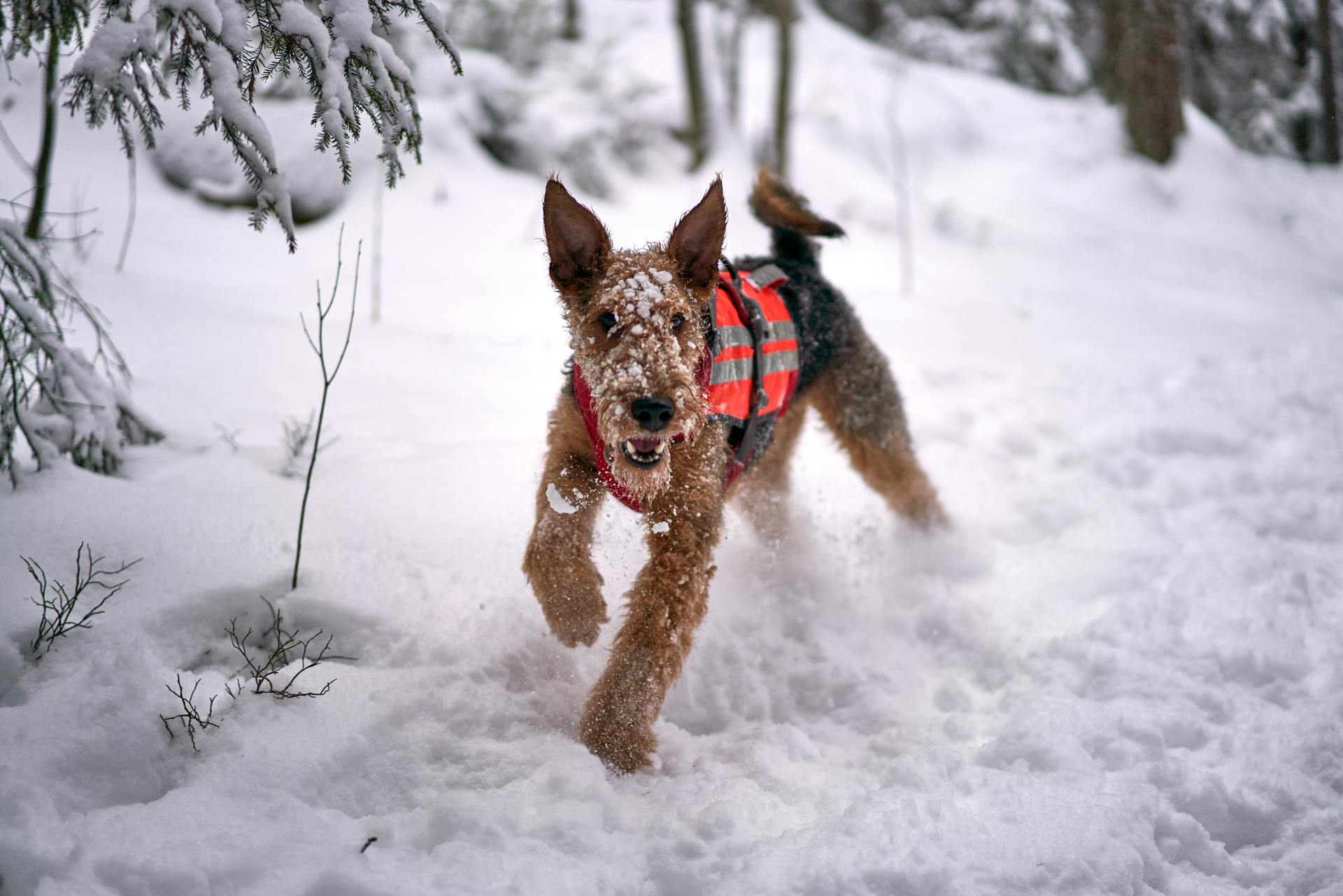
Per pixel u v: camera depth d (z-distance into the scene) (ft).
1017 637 12.48
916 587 13.62
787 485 14.85
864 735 10.74
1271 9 54.19
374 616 10.68
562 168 36.52
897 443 14.84
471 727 9.61
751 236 34.12
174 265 23.21
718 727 10.84
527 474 14.64
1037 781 9.12
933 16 65.57
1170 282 37.24
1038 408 21.45
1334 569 13.66
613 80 45.09
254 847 7.42
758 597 13.28
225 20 9.49
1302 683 11.05
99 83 9.11
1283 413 20.38
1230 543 14.53
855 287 31.58
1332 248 43.91
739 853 8.09
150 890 6.95
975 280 34.83
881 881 7.75
